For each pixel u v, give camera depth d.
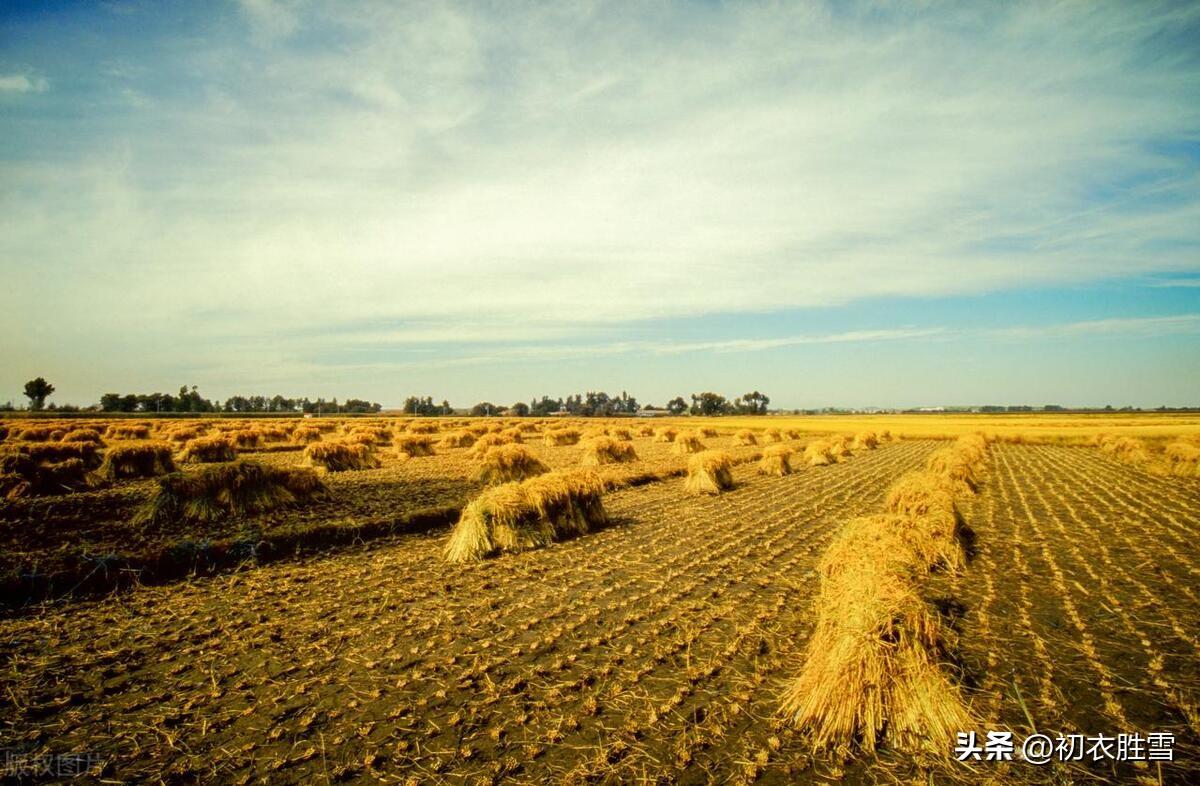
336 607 7.48
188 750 4.41
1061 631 6.73
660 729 4.67
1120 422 82.00
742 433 40.81
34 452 17.91
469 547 9.95
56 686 5.35
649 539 11.40
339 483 17.86
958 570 9.25
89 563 8.37
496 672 5.64
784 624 6.86
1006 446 42.81
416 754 4.36
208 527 11.47
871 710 4.53
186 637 6.49
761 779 4.10
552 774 4.11
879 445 43.28
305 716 4.87
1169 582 8.65
